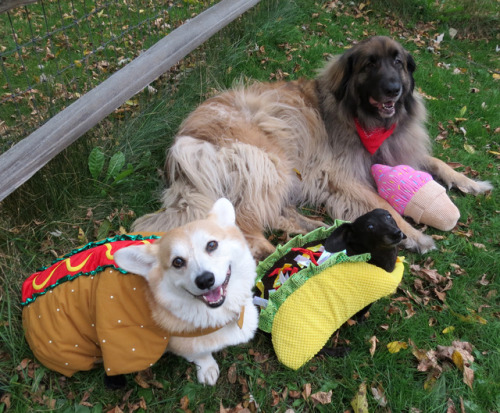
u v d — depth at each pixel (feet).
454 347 4.03
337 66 5.27
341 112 5.26
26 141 4.15
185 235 3.34
